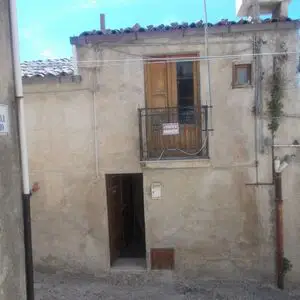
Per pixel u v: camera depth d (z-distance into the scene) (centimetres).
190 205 791
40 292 739
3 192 411
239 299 716
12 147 444
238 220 788
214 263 795
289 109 767
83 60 780
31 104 802
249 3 814
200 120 771
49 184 812
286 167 774
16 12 460
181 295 734
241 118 772
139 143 781
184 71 781
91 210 809
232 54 760
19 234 453
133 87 779
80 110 793
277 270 776
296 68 758
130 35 760
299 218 780
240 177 781
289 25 739
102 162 796
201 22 749
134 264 844
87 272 817
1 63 426
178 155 783
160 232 800
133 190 1051
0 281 395
